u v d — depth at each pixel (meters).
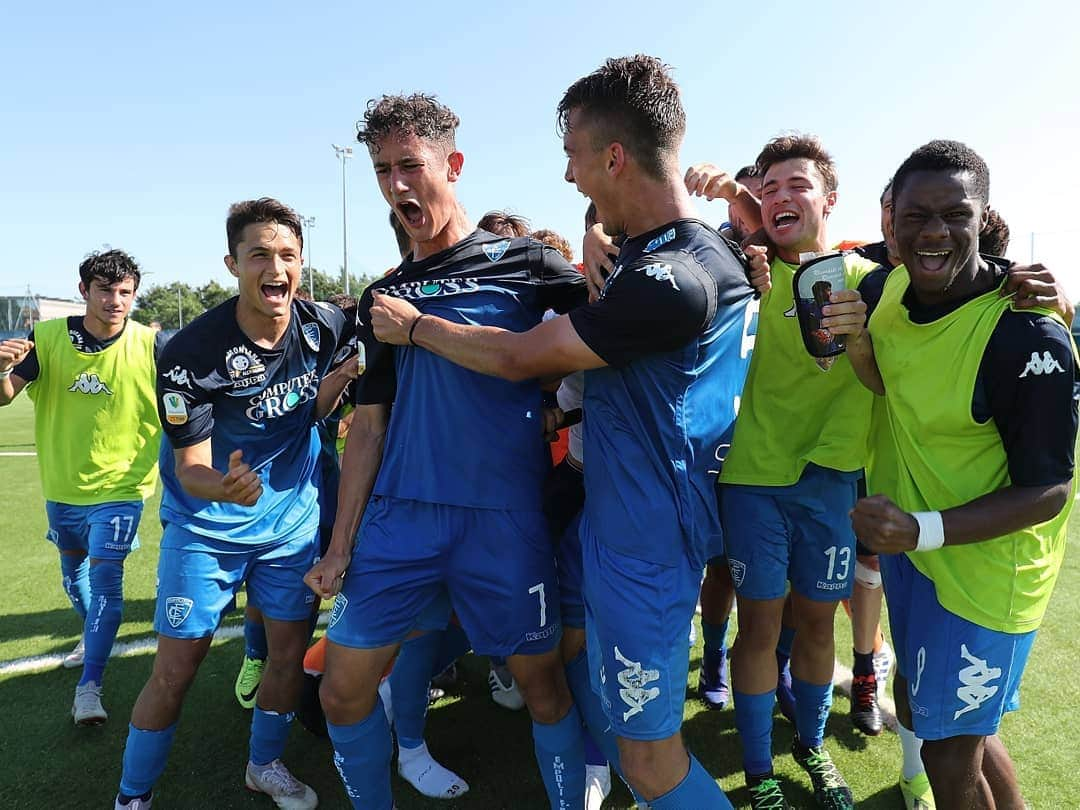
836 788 2.53
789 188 2.39
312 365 2.72
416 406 2.11
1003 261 1.78
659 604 1.82
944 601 1.86
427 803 2.61
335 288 67.25
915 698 1.96
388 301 2.07
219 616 2.50
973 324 1.71
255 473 2.48
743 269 1.97
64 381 3.38
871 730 3.01
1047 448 1.63
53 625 4.34
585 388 1.93
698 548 1.89
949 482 1.81
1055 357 1.61
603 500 1.87
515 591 2.11
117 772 2.79
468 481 2.07
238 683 3.29
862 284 2.36
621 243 1.97
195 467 2.38
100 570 3.27
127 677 3.64
